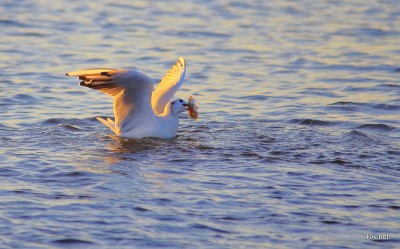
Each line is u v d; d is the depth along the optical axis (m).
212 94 18.86
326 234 10.03
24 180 11.75
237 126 15.80
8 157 12.91
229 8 31.75
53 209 10.55
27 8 30.17
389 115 17.00
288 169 12.60
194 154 13.47
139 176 12.11
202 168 12.61
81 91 18.77
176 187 11.59
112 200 10.97
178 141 14.41
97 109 17.11
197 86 19.66
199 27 27.75
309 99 18.52
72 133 14.88
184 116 16.67
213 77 20.67
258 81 20.34
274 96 18.73
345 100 18.41
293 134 15.10
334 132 15.37
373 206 11.01
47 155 13.15
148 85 14.10
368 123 16.16
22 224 10.03
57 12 29.64
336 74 21.34
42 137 14.45
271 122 16.28
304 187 11.73
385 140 14.73
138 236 9.79
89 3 31.86
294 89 19.53
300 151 13.74
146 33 26.45
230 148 13.90
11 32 25.83
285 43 25.45
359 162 13.07
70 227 9.98
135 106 14.39
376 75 21.27
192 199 11.10
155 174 12.23
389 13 31.41
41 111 16.72
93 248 9.43
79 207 10.66
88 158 13.05
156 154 13.44
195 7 31.83
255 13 30.86
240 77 20.73
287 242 9.77
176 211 10.62
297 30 27.66
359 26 28.53
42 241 9.56
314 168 12.69
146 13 30.19
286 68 22.00
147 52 23.53
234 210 10.73
